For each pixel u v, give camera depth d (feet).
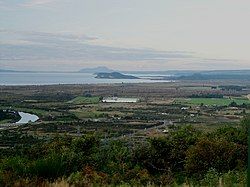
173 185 33.88
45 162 31.81
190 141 48.29
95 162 39.93
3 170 30.91
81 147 45.98
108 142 51.42
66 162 34.58
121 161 43.73
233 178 34.55
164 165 46.73
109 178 34.32
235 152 43.68
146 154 46.88
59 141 46.75
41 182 29.04
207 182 34.35
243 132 50.57
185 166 43.86
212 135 50.52
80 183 29.99
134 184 33.76
